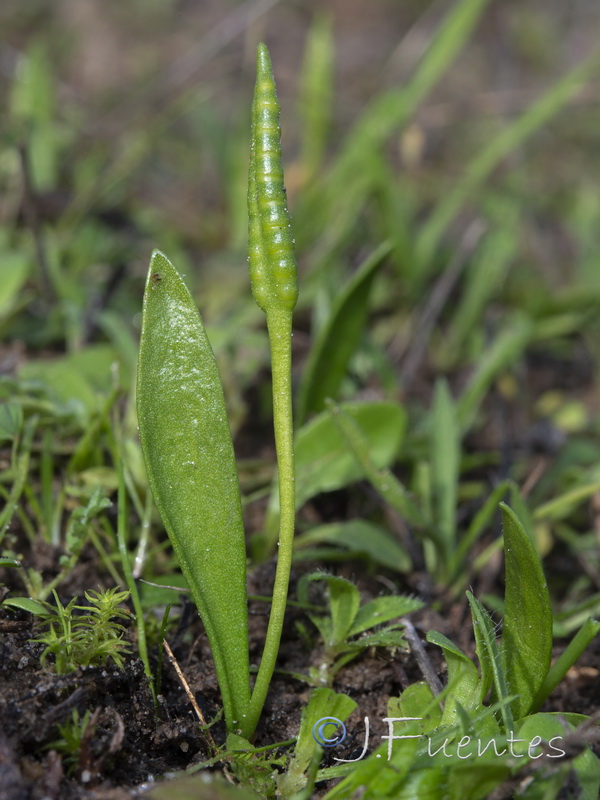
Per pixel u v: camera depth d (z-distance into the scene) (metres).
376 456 0.12
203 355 0.09
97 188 0.18
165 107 0.21
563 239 0.22
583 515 0.13
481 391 0.14
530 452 0.14
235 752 0.09
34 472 0.12
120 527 0.10
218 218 0.19
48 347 0.14
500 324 0.17
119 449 0.11
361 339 0.14
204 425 0.09
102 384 0.12
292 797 0.09
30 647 0.09
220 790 0.08
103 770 0.09
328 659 0.10
